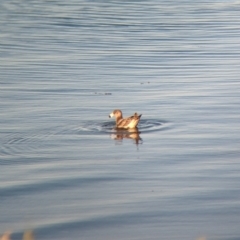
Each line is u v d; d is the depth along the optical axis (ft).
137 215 96.99
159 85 176.55
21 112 150.61
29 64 204.54
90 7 336.49
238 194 103.71
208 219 95.55
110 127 139.85
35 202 102.01
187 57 215.51
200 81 180.34
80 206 100.32
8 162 119.03
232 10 328.29
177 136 132.87
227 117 145.28
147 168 115.55
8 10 324.39
